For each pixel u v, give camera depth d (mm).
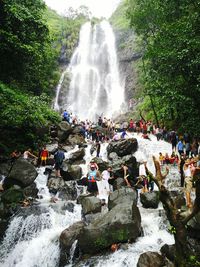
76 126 23812
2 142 17812
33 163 17484
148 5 27312
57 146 20016
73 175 16812
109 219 10273
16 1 24172
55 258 10516
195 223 9641
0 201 13508
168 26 21266
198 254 8750
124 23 60000
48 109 24469
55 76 45344
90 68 51281
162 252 9195
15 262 11180
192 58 18719
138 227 10320
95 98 47094
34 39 25266
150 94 23703
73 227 10883
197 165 12773
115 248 9688
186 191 12258
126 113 38000
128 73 47125
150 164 19734
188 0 21875
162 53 20031
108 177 15734
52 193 15180
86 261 9523
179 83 21078
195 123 20266
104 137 23078
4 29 21922
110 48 54188
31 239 11727
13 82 25531
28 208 12992
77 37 56125
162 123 27719
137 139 23031
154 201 13219
